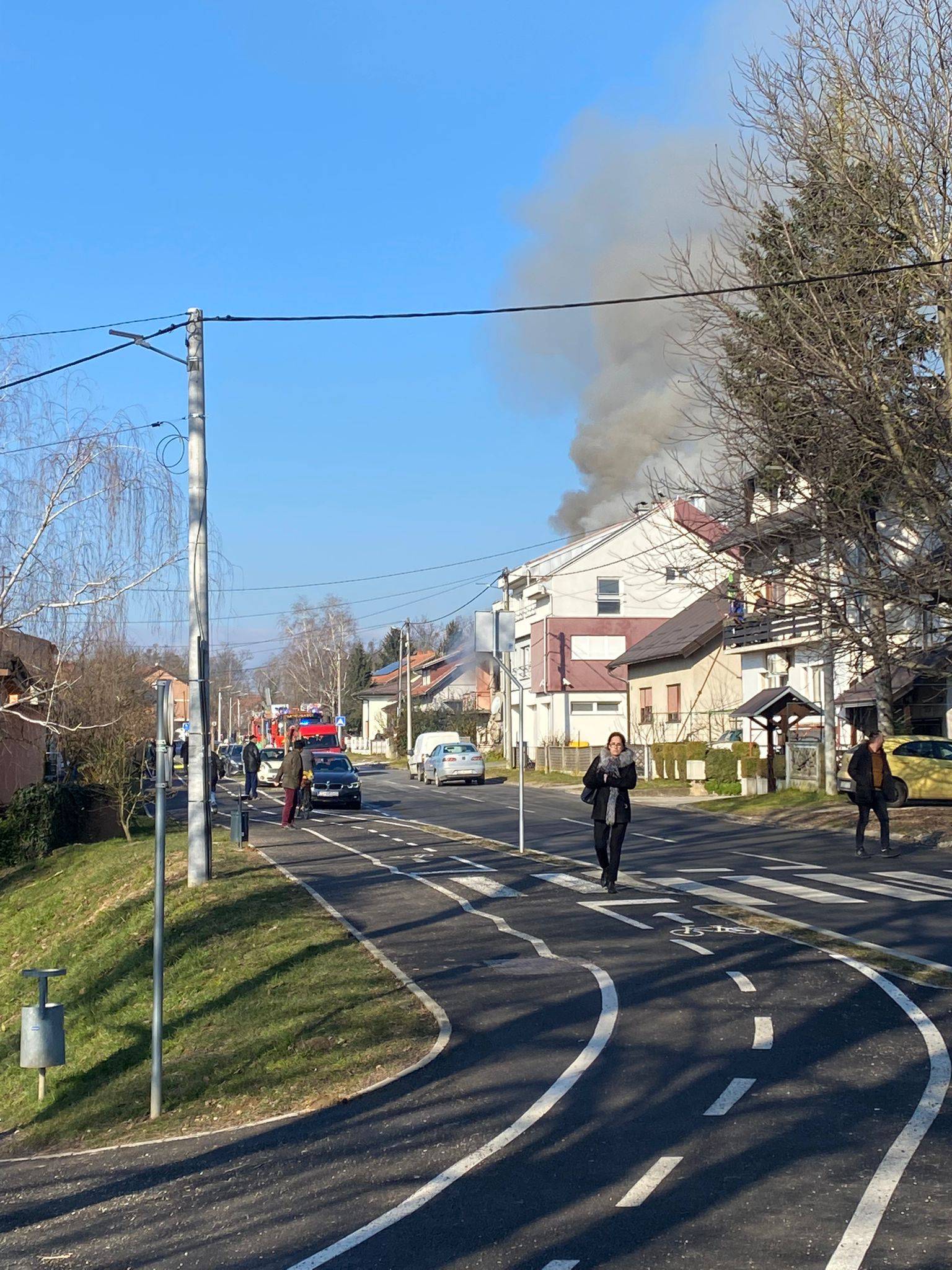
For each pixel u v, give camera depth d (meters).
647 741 54.12
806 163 22.53
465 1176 6.38
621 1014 9.77
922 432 21.47
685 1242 5.29
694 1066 8.19
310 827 28.23
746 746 38.31
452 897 16.33
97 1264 5.74
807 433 22.16
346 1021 10.16
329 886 17.58
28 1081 11.40
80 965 15.39
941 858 20.16
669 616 62.22
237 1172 6.95
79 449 19.41
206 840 17.34
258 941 13.70
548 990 10.73
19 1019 14.53
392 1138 7.20
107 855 23.38
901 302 21.41
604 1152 6.59
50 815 26.38
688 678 49.59
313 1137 7.45
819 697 39.28
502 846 23.17
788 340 22.08
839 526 22.27
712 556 25.91
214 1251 5.72
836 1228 5.35
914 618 28.28
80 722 24.14
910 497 21.70
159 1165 7.40
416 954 12.58
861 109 22.12
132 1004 12.59
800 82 22.53
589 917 14.48
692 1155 6.43
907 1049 8.39
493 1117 7.39
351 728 123.19
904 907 14.68
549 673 61.34
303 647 112.69
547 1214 5.74
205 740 17.34
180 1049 10.60
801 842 23.31
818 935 12.80
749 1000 10.05
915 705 36.53
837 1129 6.74
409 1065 8.80
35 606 19.27
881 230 21.97
